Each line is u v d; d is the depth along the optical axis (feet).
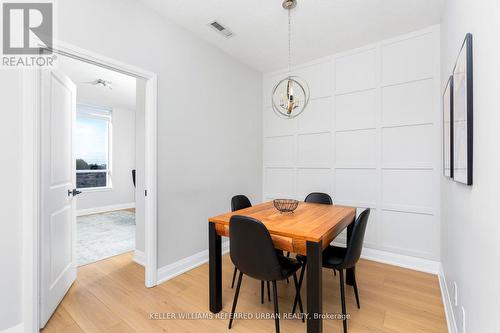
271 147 13.14
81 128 19.39
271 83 13.11
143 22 7.54
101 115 20.40
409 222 9.12
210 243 6.33
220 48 10.46
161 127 8.12
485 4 3.09
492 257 2.82
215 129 10.37
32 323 5.31
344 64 10.61
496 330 2.68
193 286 7.76
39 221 5.49
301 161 12.00
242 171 11.96
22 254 5.28
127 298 7.01
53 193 6.30
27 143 5.32
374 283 7.83
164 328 5.72
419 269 8.84
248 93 12.34
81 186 19.25
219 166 10.59
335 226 5.70
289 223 5.76
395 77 9.39
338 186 10.84
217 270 6.31
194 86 9.36
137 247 9.65
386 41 9.57
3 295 5.04
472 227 3.76
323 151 11.28
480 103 3.30
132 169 22.26
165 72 8.23
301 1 7.41
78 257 10.14
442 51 7.82
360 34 9.26
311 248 4.76
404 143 9.23
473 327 3.69
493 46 2.80
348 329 5.63
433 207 8.64
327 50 10.57
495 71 2.74
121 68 6.98
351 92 10.44
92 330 5.63
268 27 8.84
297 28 8.89
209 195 10.07
